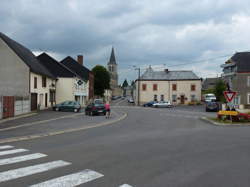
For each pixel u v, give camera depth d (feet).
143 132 40.29
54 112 93.97
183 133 39.11
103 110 81.30
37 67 109.81
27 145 28.53
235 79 136.56
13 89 95.76
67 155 23.39
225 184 15.70
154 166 19.72
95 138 33.76
